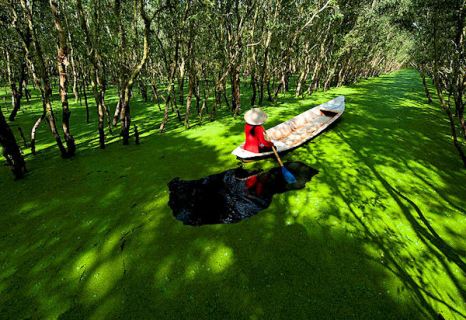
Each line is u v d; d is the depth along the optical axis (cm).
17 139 791
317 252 349
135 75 653
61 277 317
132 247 361
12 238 380
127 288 303
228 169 577
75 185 516
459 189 489
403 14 1006
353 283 304
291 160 611
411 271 320
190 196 477
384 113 1044
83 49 773
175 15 756
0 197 480
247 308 278
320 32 1585
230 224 404
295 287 300
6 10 752
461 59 550
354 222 404
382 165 582
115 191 495
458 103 538
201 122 945
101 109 659
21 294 297
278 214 425
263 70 1156
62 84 582
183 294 295
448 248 354
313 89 1719
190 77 823
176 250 355
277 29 1039
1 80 1212
